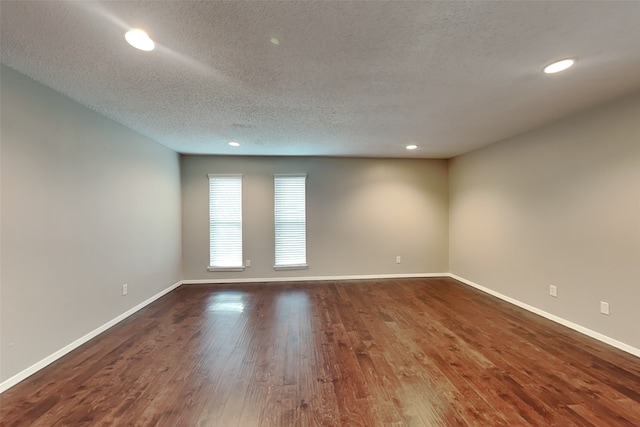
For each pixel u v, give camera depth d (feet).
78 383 7.06
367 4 4.58
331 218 17.63
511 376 7.30
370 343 9.22
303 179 17.44
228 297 14.21
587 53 6.11
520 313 11.80
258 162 17.15
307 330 10.27
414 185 18.17
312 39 5.55
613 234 8.77
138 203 12.34
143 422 5.76
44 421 5.77
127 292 11.57
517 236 12.69
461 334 9.83
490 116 10.18
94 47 5.88
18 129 7.09
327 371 7.61
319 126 11.25
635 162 8.18
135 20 4.99
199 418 5.88
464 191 16.70
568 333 9.80
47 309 7.89
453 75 7.07
